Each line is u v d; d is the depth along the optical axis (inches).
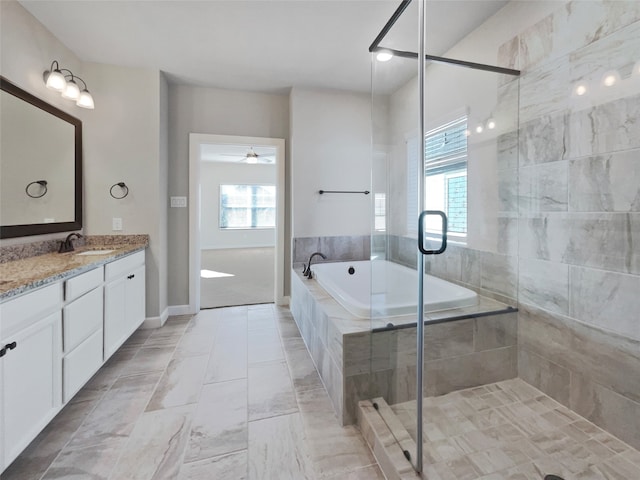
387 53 88.9
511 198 77.2
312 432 61.7
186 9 81.7
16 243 78.1
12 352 48.1
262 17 85.1
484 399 70.3
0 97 72.8
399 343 65.6
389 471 51.1
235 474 51.6
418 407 59.8
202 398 72.4
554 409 66.6
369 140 140.0
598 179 59.2
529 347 74.4
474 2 77.7
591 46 59.5
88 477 50.8
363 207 141.6
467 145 88.0
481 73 83.3
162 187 117.9
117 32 91.7
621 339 56.5
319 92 133.9
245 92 134.6
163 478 50.8
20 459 53.9
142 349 97.7
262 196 354.6
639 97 52.4
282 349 98.4
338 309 79.3
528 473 50.8
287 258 143.6
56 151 93.2
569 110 64.1
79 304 67.7
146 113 112.9
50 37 90.8
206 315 130.1
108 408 68.4
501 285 80.1
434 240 92.0
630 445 55.8
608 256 58.1
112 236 111.0
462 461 52.7
